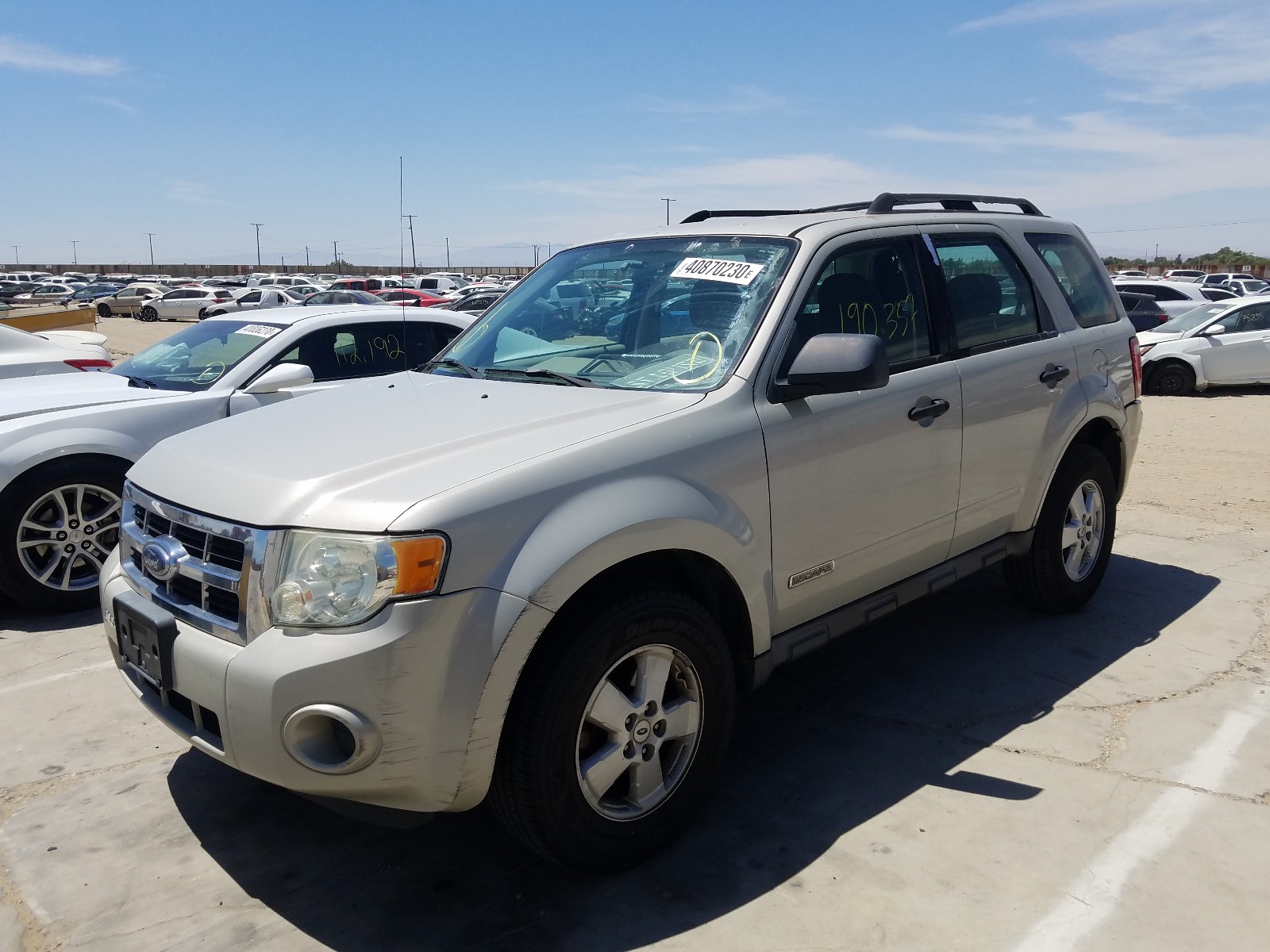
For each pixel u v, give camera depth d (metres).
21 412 5.41
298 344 6.48
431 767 2.55
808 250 3.62
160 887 2.99
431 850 3.15
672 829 3.08
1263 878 2.91
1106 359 4.95
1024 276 4.61
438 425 3.09
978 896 2.85
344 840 3.22
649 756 3.00
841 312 3.66
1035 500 4.53
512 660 2.59
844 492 3.50
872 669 4.52
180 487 2.95
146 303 41.88
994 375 4.15
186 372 6.39
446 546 2.52
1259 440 10.84
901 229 4.04
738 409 3.22
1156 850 3.06
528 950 2.66
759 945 2.66
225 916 2.84
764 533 3.25
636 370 3.51
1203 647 4.67
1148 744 3.73
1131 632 4.86
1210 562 5.99
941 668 4.49
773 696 4.27
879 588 3.84
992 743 3.77
